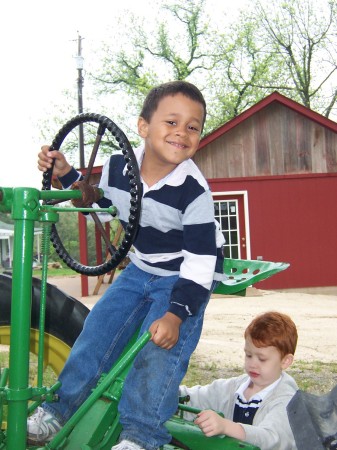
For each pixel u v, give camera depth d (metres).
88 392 2.21
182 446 2.11
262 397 2.39
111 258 2.04
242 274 2.51
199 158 13.80
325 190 14.00
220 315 9.21
